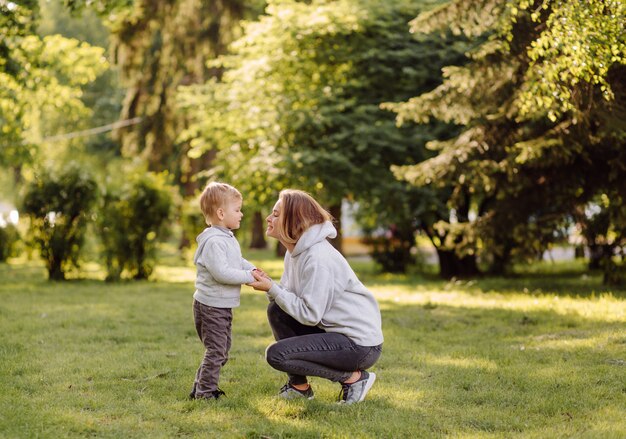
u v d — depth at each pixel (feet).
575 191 35.29
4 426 12.71
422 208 45.70
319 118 46.01
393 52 46.83
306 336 13.61
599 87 28.04
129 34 64.64
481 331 23.77
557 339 21.47
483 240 37.24
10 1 38.01
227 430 12.67
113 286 40.91
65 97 53.11
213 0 67.92
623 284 36.55
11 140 53.98
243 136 51.29
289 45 49.14
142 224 44.80
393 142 45.50
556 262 65.36
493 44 30.45
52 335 22.65
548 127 32.81
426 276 53.26
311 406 13.93
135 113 70.28
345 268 13.76
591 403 14.32
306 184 44.73
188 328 24.50
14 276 49.39
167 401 14.65
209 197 14.38
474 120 34.99
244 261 14.71
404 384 16.08
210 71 72.33
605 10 24.09
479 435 12.29
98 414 13.67
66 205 43.83
